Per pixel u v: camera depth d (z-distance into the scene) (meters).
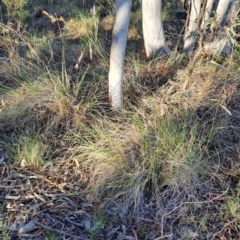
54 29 2.98
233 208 1.75
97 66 2.44
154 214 1.75
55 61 2.57
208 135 2.02
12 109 2.16
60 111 2.13
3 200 1.77
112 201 1.76
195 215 1.75
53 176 1.88
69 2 3.30
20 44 2.68
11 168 1.91
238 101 2.21
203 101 2.18
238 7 2.39
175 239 1.67
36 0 3.34
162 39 2.52
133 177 1.79
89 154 1.93
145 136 1.93
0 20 3.08
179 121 2.07
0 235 1.60
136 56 2.60
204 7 2.21
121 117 2.09
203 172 1.87
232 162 1.94
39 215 1.71
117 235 1.67
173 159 1.87
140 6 3.14
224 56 2.51
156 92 2.25
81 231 1.67
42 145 2.00
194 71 2.32
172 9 3.19
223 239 1.67
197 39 2.51
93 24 2.90
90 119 2.12
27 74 2.38
